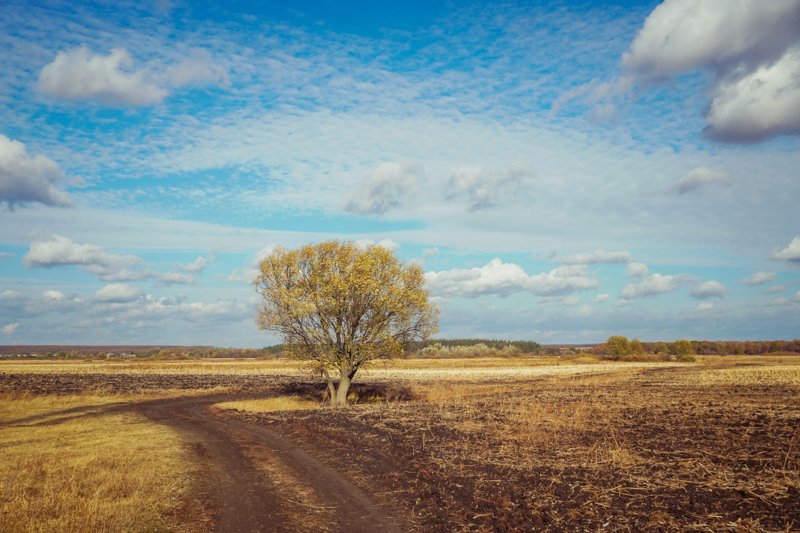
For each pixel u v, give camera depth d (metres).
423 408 31.02
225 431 25.25
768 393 38.84
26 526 10.35
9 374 86.31
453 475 14.47
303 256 40.94
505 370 102.75
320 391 54.12
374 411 29.83
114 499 12.52
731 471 13.79
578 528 10.18
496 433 20.72
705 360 146.00
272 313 41.53
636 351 148.50
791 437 18.33
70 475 14.69
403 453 17.72
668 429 20.53
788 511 10.54
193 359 183.75
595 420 23.56
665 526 9.99
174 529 10.55
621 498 11.78
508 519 10.88
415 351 44.25
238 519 11.26
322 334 40.44
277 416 30.72
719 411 26.31
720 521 10.13
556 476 13.82
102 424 28.64
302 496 13.20
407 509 11.98
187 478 14.88
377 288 39.91
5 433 24.78
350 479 15.02
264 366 119.81
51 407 39.97
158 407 39.94
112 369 106.31
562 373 89.75
